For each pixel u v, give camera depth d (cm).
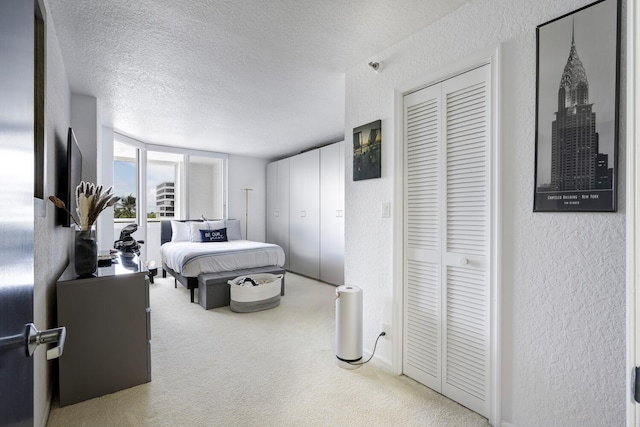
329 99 311
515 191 150
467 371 173
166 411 171
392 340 211
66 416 167
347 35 199
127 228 337
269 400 182
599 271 125
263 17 180
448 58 177
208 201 596
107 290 189
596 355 126
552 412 138
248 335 278
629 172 59
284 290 427
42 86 145
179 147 546
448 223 183
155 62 232
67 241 253
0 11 55
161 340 267
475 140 169
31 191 77
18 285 65
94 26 186
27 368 70
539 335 142
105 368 187
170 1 165
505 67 153
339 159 466
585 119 126
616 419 121
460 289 177
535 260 143
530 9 144
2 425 56
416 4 169
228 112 351
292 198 577
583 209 127
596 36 123
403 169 209
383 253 218
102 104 321
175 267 418
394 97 208
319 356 238
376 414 169
